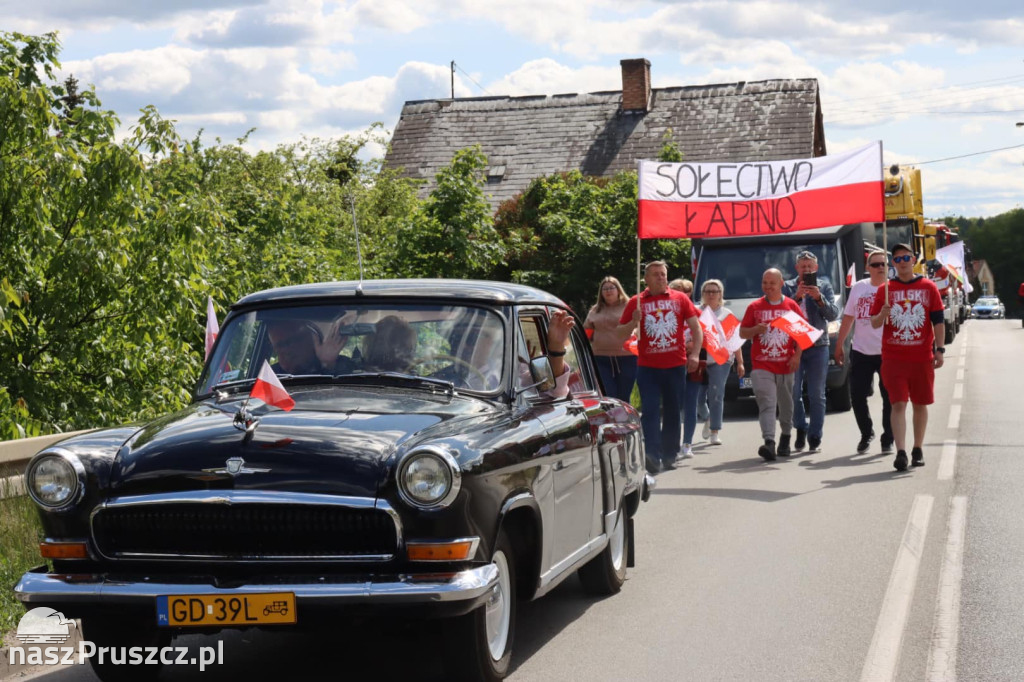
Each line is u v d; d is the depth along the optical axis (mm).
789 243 18875
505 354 5969
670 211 12938
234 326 6285
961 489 10539
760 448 12766
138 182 11156
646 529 9203
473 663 5090
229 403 5793
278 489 4914
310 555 4918
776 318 12711
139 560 5039
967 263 92000
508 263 23531
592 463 6543
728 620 6555
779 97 39375
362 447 5004
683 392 12250
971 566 7695
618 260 23469
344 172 24734
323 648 6289
